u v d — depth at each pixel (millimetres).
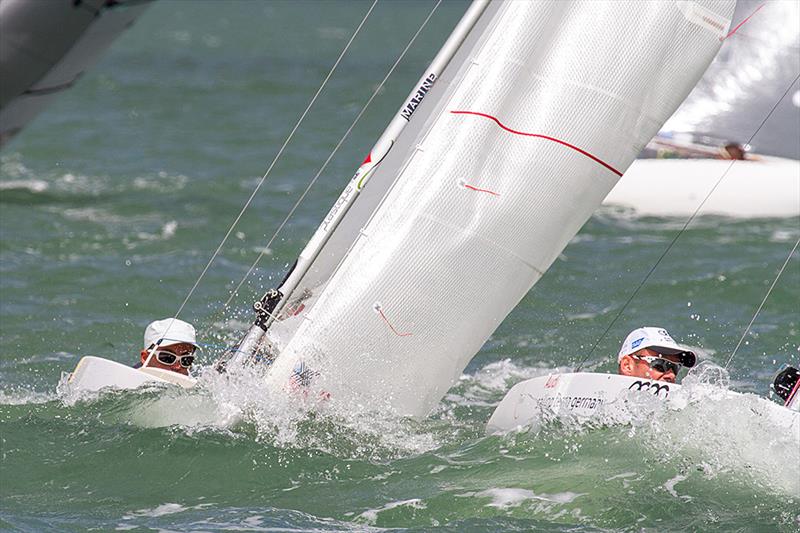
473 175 30984
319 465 27766
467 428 31844
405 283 30891
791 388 28719
